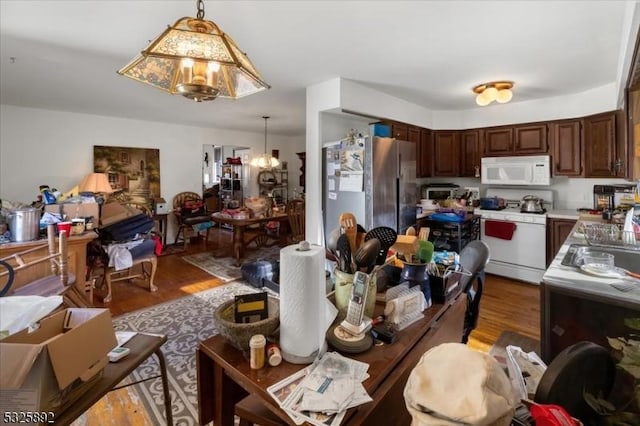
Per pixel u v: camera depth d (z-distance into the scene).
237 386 0.98
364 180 3.03
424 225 4.05
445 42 2.28
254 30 2.08
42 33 2.13
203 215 5.71
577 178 3.91
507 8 1.83
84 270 2.60
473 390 0.53
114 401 1.78
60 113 4.58
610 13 1.89
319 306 0.85
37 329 0.97
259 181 7.27
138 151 5.32
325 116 3.45
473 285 1.82
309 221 3.51
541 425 0.58
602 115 3.35
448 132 4.55
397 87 3.37
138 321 2.78
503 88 3.29
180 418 1.66
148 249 3.43
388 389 0.79
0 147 4.17
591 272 1.47
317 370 0.80
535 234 3.77
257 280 1.85
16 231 2.28
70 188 4.70
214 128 6.32
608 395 0.79
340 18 1.94
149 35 2.15
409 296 1.11
